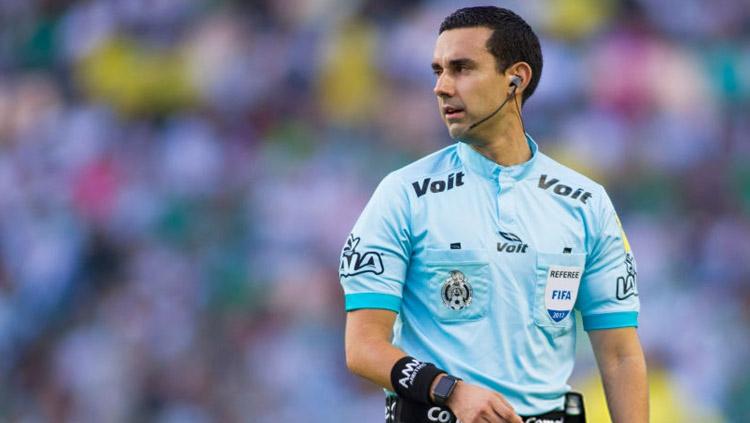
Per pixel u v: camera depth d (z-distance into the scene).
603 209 12.40
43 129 50.53
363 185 46.19
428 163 12.37
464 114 12.17
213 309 43.03
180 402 40.94
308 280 43.44
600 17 48.78
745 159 47.16
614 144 46.31
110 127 49.75
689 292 42.66
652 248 43.72
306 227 45.03
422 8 49.78
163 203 46.56
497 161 12.34
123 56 51.44
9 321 44.12
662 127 46.97
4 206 48.03
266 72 49.97
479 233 11.93
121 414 41.31
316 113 48.94
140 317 42.75
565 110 46.72
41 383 42.94
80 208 47.06
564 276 12.07
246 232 45.31
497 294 11.84
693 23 49.47
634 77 47.34
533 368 11.90
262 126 48.94
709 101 48.34
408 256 12.02
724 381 40.06
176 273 43.84
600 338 12.48
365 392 40.19
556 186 12.30
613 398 12.38
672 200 45.75
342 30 50.09
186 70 50.69
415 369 11.35
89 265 45.69
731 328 41.53
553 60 46.97
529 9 48.34
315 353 41.47
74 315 44.53
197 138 48.00
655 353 39.91
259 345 41.78
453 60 12.22
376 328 11.77
